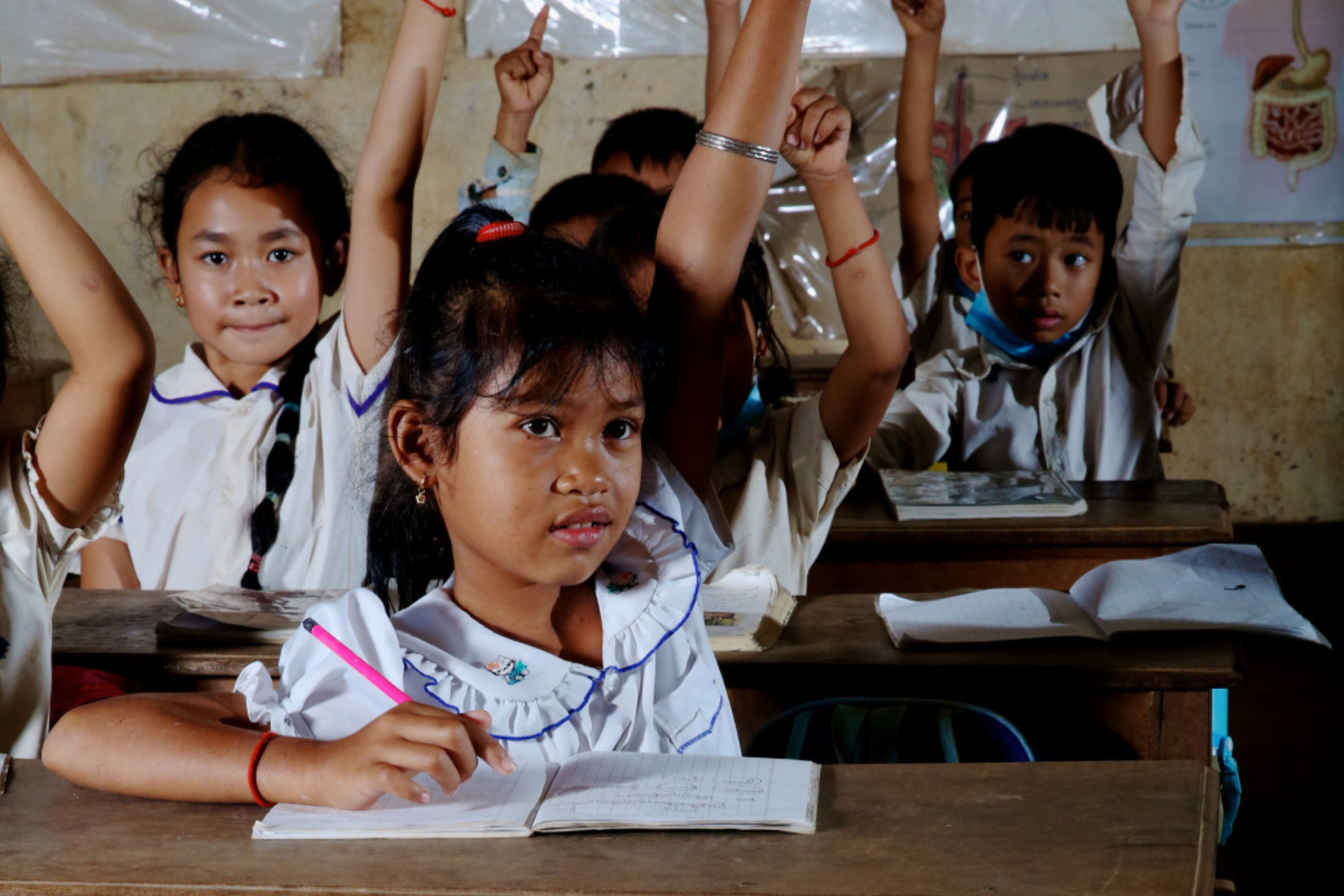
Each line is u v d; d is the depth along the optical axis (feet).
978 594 5.84
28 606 4.56
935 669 5.06
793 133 5.21
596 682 3.50
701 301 3.94
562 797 3.10
